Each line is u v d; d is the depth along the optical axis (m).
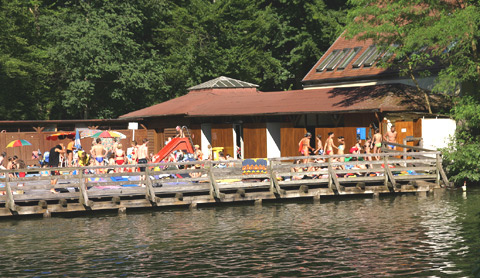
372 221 22.02
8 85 51.94
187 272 15.80
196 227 21.98
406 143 32.72
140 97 57.03
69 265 16.84
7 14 52.66
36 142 45.00
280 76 57.16
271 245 18.64
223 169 30.00
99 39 52.28
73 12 55.50
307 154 30.33
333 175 27.81
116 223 23.28
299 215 23.92
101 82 55.59
